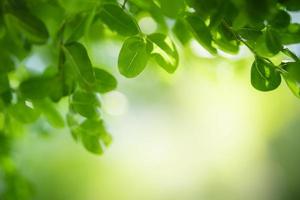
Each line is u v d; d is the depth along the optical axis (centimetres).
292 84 55
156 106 268
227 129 299
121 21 57
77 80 59
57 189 232
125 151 282
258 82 55
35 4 63
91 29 71
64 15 64
